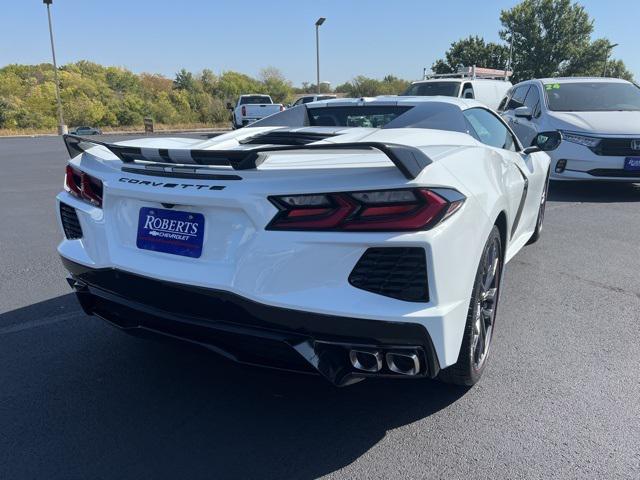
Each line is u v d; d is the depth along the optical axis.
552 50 48.91
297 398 2.70
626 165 7.32
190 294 2.24
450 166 2.25
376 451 2.29
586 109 8.12
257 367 2.29
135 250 2.46
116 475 2.14
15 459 2.24
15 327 3.52
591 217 6.58
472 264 2.23
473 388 2.75
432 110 3.42
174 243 2.33
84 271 2.63
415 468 2.18
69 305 3.92
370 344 2.02
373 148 1.89
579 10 49.34
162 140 3.32
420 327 2.00
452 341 2.13
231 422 2.50
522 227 4.26
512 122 9.08
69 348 3.23
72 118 50.69
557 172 7.73
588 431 2.39
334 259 2.00
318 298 2.01
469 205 2.19
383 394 2.72
